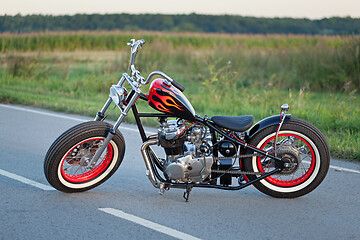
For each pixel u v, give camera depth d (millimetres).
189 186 4770
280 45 18594
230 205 4746
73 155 4867
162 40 20031
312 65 14273
